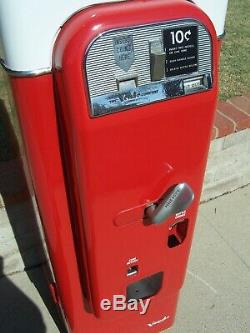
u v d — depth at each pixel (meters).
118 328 1.91
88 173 1.23
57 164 1.33
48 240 1.56
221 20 1.28
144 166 1.30
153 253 1.58
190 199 1.39
